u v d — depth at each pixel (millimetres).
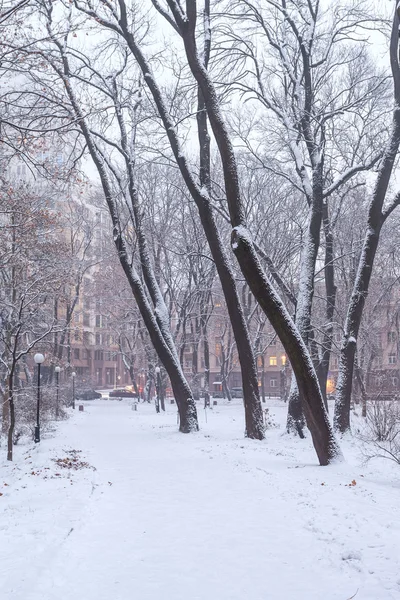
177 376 25828
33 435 25484
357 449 19125
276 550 7961
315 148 22516
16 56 12500
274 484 12672
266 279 15102
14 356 18000
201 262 43031
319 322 38406
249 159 27422
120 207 35938
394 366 58188
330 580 6773
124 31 23781
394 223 34281
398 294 43938
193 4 17516
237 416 37812
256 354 42875
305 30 24125
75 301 47750
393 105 21828
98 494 11938
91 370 91812
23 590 6219
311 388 15422
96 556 7801
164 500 11375
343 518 9359
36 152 14391
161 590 6586
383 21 22016
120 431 28109
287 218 35938
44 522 9227
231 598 6344
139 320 47375
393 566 6977
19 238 21047
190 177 23031
